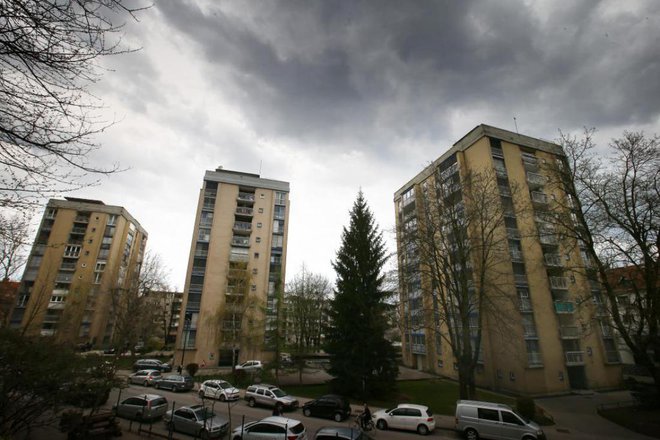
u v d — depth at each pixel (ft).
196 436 49.52
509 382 90.53
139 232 233.14
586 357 95.20
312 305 118.62
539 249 97.55
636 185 57.47
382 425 56.65
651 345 61.21
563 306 95.35
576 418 64.23
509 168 104.73
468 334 68.08
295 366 107.14
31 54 13.29
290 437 41.75
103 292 179.93
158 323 203.31
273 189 170.30
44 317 162.61
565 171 66.85
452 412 66.13
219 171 166.40
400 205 149.69
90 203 195.42
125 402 59.88
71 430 43.75
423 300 92.17
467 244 77.25
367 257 86.48
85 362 42.29
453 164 117.29
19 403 35.58
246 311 125.29
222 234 155.94
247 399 73.10
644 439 50.72
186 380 88.99
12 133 14.39
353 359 78.48
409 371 126.82
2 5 12.41
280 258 159.74
